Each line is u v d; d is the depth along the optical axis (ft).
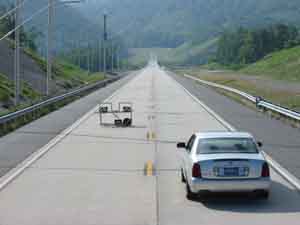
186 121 130.93
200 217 46.60
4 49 272.92
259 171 50.16
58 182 61.46
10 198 53.83
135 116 144.66
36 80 259.19
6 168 70.38
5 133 108.06
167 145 91.56
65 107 175.42
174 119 135.95
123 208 49.70
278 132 108.78
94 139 99.30
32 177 64.39
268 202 51.96
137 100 207.51
